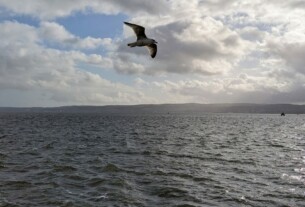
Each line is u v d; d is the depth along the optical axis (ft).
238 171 98.63
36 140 180.55
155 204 65.92
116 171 95.04
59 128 296.30
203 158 123.44
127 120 529.45
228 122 508.94
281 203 68.33
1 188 74.59
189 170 98.84
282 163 113.50
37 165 101.71
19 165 101.35
